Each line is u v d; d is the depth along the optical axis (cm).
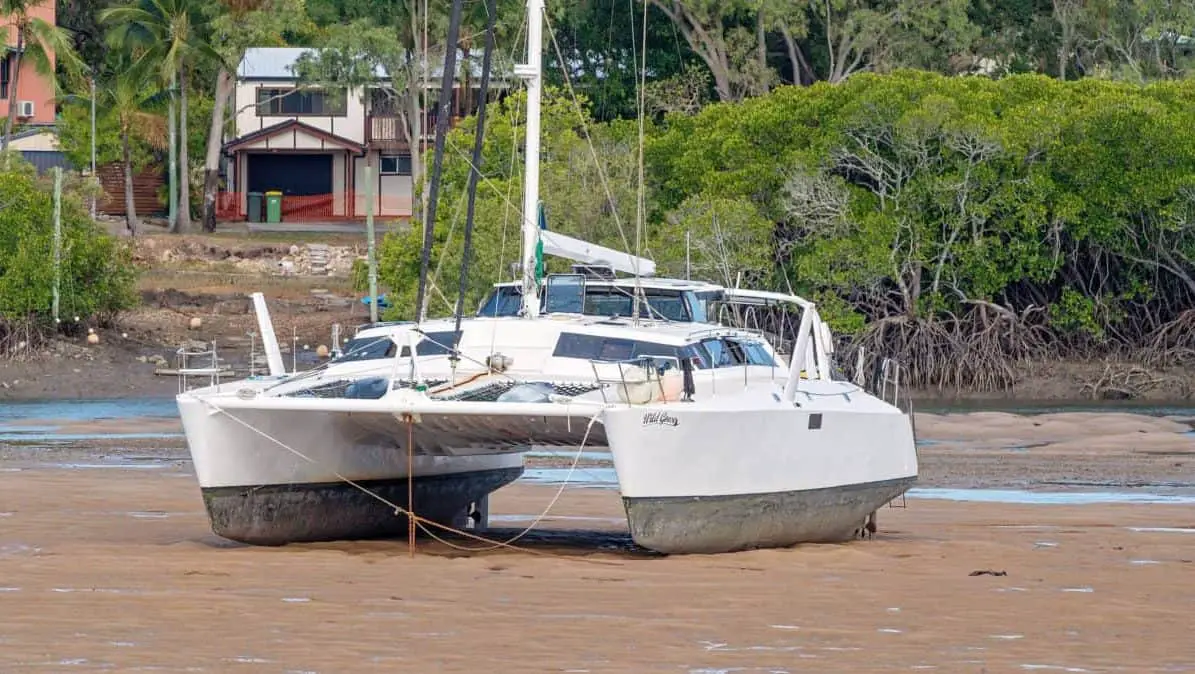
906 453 6475
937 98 16675
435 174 5606
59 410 13688
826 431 5850
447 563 5409
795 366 5697
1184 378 17250
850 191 17500
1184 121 17175
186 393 5519
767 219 17225
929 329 17088
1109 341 18088
